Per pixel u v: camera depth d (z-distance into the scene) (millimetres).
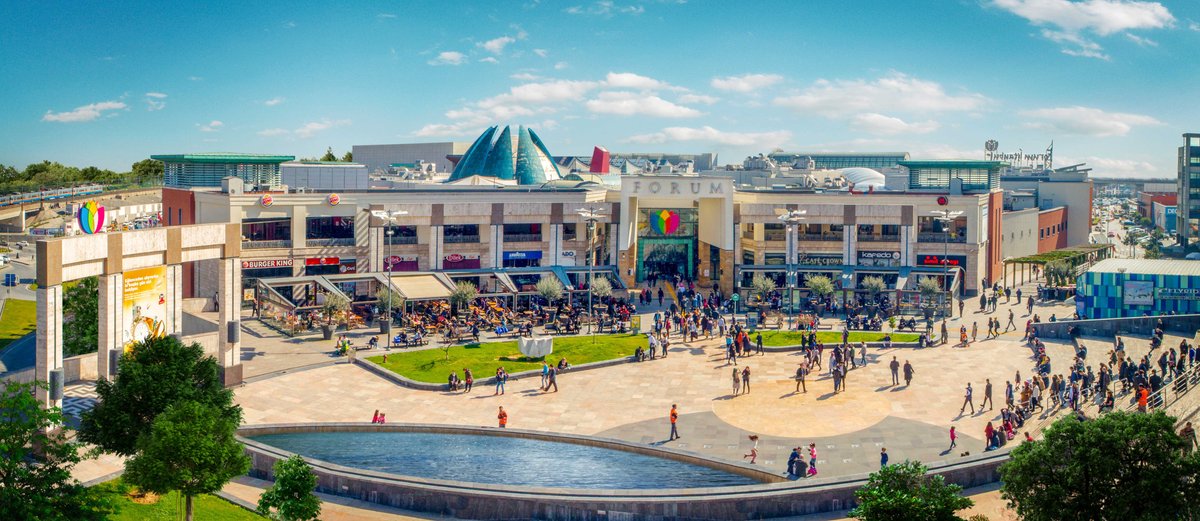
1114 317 92375
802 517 43094
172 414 37062
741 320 97500
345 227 107250
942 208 114500
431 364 74812
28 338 92750
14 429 33969
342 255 105688
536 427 59781
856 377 72125
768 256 118000
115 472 46312
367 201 106188
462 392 68188
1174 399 54625
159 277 63688
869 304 102750
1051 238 161750
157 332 63906
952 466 45906
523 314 96500
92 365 63781
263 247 101625
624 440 55781
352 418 61406
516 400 66125
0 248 157875
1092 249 140750
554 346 82062
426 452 52188
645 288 110312
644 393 68062
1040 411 60750
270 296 92250
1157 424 33938
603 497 43062
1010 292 113875
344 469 46688
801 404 64750
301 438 54625
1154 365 72062
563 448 53312
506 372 72812
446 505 43562
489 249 111938
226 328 68000
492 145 159375
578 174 157625
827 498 43406
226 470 37219
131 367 42656
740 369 75250
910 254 115375
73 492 35125
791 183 169250
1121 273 92000
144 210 193625
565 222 114312
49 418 34969
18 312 106625
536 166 158375
